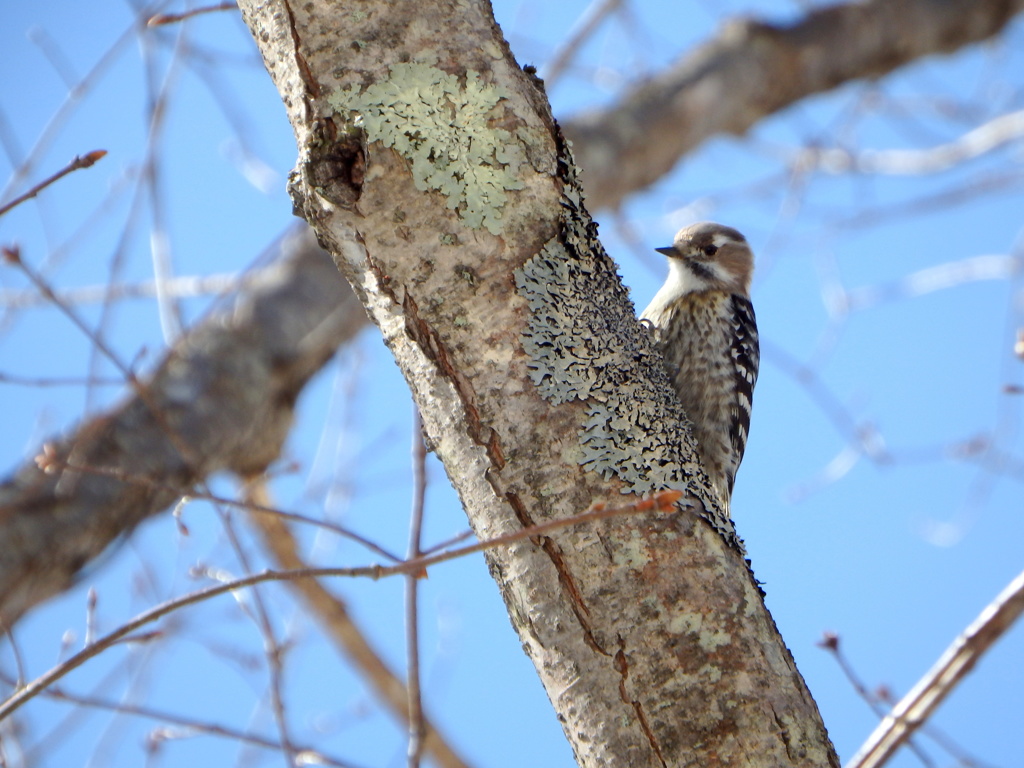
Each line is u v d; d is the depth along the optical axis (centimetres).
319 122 564
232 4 715
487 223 569
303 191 580
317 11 579
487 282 566
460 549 511
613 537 550
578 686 541
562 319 572
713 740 529
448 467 575
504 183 574
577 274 585
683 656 539
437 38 581
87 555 1258
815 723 548
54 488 1253
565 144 600
